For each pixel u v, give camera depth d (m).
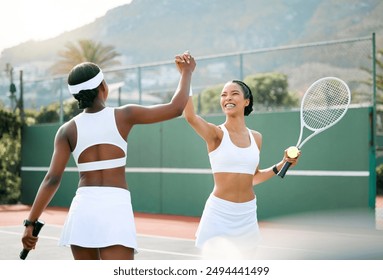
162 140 18.45
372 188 14.12
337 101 8.41
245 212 5.41
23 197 22.41
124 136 4.33
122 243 4.16
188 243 11.79
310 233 13.53
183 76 4.48
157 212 18.47
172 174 18.16
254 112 16.09
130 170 19.20
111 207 4.21
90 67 4.36
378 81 39.34
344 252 10.51
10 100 22.72
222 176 5.38
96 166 4.26
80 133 4.29
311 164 15.03
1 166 22.17
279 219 15.54
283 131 15.57
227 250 5.39
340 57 18.52
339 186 14.56
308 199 15.06
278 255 10.14
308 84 61.06
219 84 25.88
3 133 22.12
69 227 4.28
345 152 14.51
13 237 12.56
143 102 22.25
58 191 21.34
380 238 12.59
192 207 17.66
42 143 21.86
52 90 22.06
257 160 5.49
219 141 5.43
